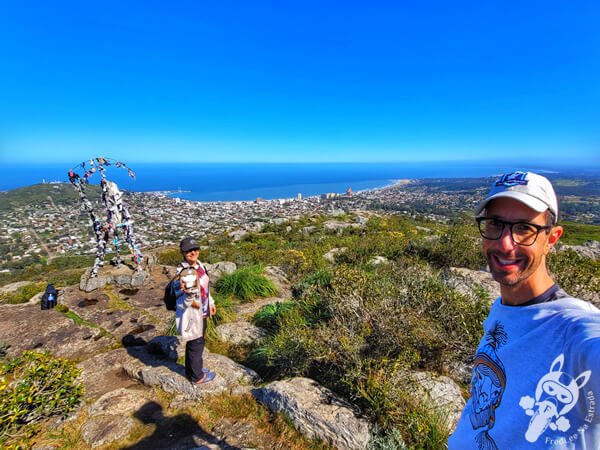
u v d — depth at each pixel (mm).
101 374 3660
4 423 2521
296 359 3332
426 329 3160
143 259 7863
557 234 1036
